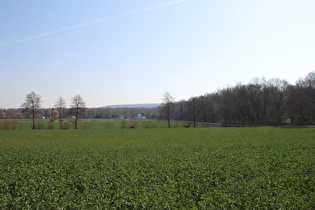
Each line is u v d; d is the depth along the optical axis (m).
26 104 69.56
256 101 92.25
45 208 10.51
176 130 64.56
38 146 33.06
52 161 21.55
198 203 10.84
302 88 81.25
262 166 18.06
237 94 95.44
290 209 10.12
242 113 90.56
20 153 26.59
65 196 11.98
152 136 47.50
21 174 16.66
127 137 46.03
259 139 37.50
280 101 87.94
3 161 21.67
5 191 12.94
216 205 10.64
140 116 187.62
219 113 95.50
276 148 27.27
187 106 87.50
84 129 71.06
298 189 12.53
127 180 14.88
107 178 15.37
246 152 25.12
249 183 13.73
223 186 13.23
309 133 45.25
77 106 74.00
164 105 81.00
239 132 53.00
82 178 15.41
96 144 35.06
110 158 22.92
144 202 10.92
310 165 17.80
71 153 26.41
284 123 82.69
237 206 10.50
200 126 86.38
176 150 27.77
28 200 11.39
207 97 119.12
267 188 12.69
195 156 23.36
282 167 17.53
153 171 17.14
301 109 79.75
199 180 14.73
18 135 51.44
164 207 10.38
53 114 106.38
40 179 15.32
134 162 20.75
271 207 10.30
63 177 15.80
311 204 10.57
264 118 90.06
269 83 92.44
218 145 31.56
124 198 11.64
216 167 18.11
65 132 59.75
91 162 20.94
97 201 11.16
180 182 14.21
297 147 27.30
